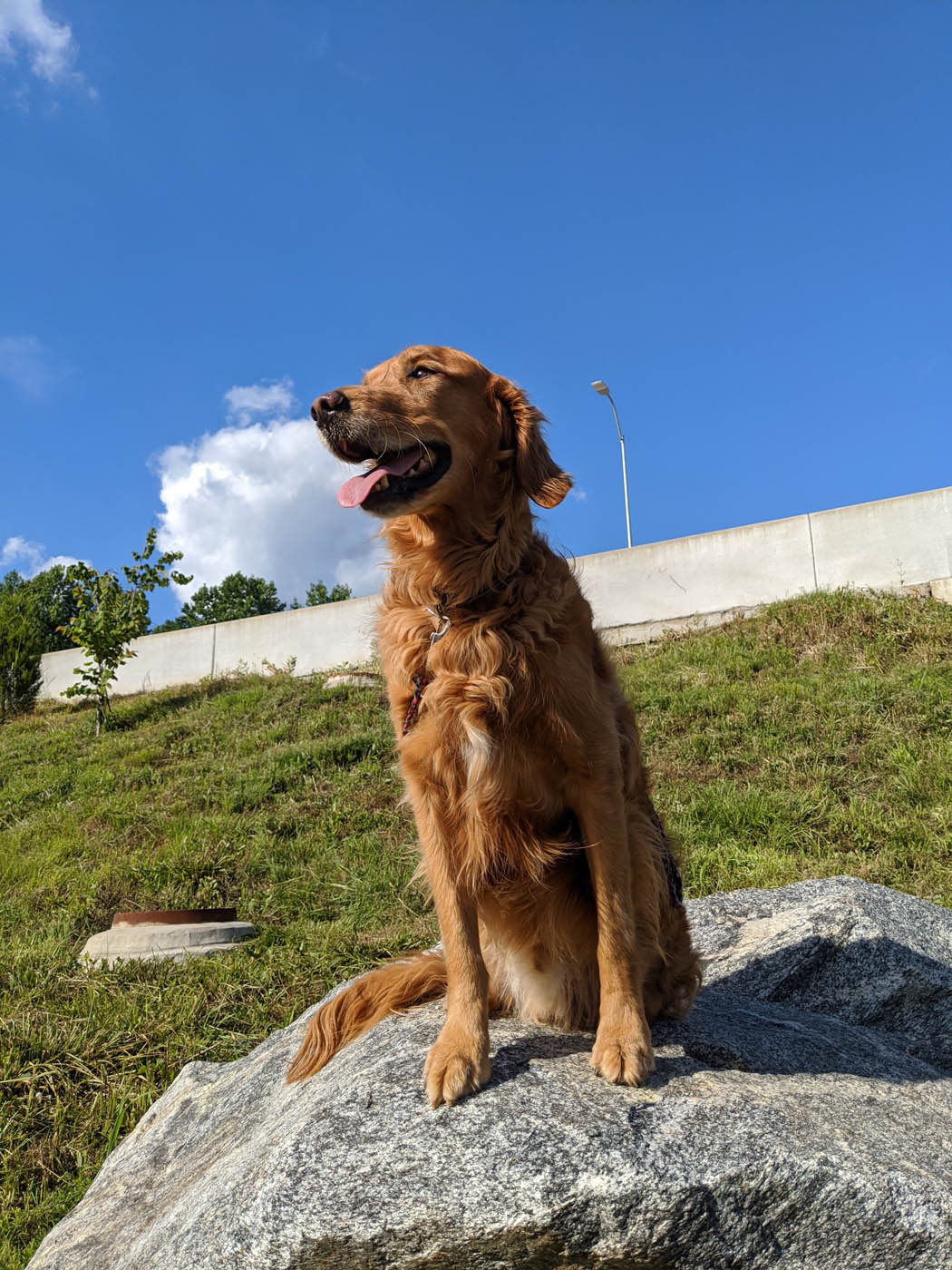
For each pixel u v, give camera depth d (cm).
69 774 524
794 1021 156
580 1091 111
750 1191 98
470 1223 97
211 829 393
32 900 342
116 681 773
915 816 315
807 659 463
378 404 137
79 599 661
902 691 402
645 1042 117
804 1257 98
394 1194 99
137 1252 119
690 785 365
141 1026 230
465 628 129
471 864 128
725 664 473
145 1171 154
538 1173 98
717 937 197
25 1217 175
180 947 273
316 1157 103
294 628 696
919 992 176
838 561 523
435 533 138
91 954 273
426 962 151
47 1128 201
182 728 574
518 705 125
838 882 223
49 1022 234
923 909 207
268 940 283
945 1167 106
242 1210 103
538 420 147
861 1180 99
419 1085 112
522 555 134
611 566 586
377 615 148
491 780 125
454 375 144
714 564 557
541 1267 98
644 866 135
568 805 129
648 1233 96
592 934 134
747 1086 117
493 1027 136
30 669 779
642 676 482
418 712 131
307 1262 99
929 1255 97
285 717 559
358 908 309
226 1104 158
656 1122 105
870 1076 133
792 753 376
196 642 738
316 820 396
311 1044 149
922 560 500
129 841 402
